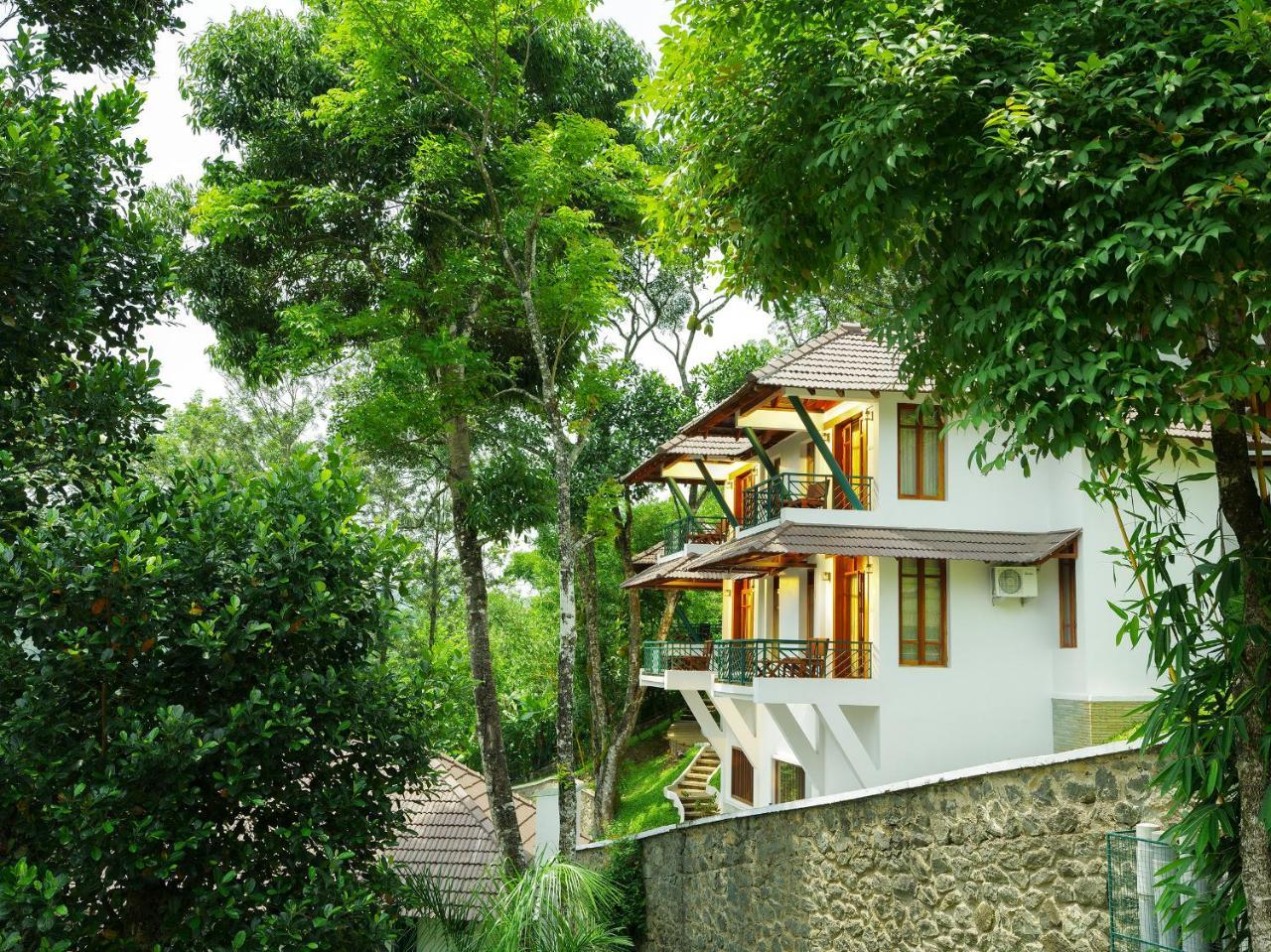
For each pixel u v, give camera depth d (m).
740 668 18.11
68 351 7.45
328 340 18.38
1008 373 4.93
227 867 6.43
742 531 19.34
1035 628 16.78
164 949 6.20
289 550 6.62
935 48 5.16
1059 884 6.45
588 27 20.98
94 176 7.48
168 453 10.45
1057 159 4.88
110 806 5.79
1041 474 17.03
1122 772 6.04
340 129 17.61
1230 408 4.67
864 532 16.38
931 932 7.60
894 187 5.50
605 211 20.61
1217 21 4.75
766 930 10.03
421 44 15.90
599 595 32.12
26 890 5.52
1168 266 4.41
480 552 19.08
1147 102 4.73
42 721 5.89
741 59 6.40
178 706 5.95
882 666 16.36
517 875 12.39
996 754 16.39
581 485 26.00
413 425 18.06
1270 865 4.33
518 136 19.27
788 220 6.33
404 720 7.24
